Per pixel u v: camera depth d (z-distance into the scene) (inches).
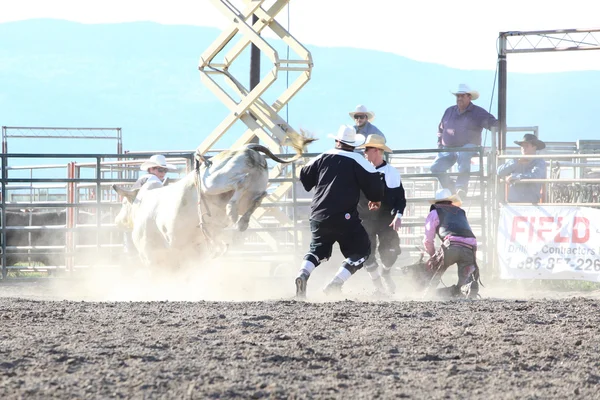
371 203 1178.6
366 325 837.2
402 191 1282.0
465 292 1206.9
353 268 1152.8
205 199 1197.7
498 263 1573.6
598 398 589.6
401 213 1262.3
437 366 672.4
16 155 1601.9
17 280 1657.2
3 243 1651.1
